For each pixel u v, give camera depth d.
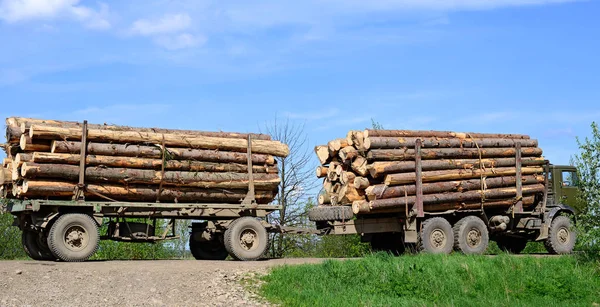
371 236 21.12
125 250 26.42
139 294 12.53
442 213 19.56
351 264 15.25
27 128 15.61
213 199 17.84
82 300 11.95
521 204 21.03
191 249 19.48
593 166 16.55
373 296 13.38
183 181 17.16
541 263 16.53
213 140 17.81
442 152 19.67
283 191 27.86
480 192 20.08
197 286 13.37
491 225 20.75
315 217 19.59
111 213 16.31
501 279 14.96
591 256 16.75
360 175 19.02
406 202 18.84
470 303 13.10
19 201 15.88
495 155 20.88
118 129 16.78
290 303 12.61
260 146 18.48
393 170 18.77
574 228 16.86
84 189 15.93
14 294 11.86
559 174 22.14
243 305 12.53
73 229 15.64
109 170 16.22
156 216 17.12
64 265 14.45
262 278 14.34
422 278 14.59
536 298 14.02
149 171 16.77
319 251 28.25
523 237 22.11
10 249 24.92
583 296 14.42
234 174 17.97
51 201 15.47
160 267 14.59
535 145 21.97
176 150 17.20
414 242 19.06
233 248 17.41
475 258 16.67
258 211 18.33
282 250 27.81
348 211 18.94
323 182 20.36
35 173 15.30
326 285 14.07
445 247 19.20
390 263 15.47
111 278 13.23
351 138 19.23
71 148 15.80
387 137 19.03
